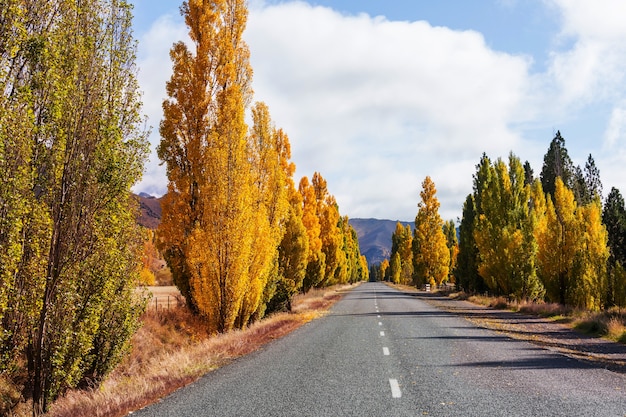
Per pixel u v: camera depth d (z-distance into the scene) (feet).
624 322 57.77
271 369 32.50
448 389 25.22
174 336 62.54
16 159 25.82
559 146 243.40
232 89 71.26
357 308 102.06
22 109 26.35
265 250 64.54
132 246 35.06
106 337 34.81
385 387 25.84
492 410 20.68
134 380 32.12
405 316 79.10
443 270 228.02
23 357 36.42
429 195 230.07
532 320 71.51
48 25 29.09
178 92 72.90
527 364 33.42
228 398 23.94
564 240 102.68
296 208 117.91
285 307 91.20
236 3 75.41
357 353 39.19
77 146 29.35
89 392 30.71
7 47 25.99
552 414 19.92
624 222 168.76
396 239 425.28
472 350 40.63
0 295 25.48
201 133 72.49
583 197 233.35
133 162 32.22
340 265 230.27
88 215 29.91
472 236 156.15
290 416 20.12
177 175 71.05
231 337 50.19
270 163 77.97
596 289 96.58
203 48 73.10
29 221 27.50
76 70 29.27
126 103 32.30
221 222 59.11
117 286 34.35
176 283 73.61
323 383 27.17
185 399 24.17
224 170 59.47
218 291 59.16
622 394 23.81
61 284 28.86
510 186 129.70
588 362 34.50
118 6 31.89
